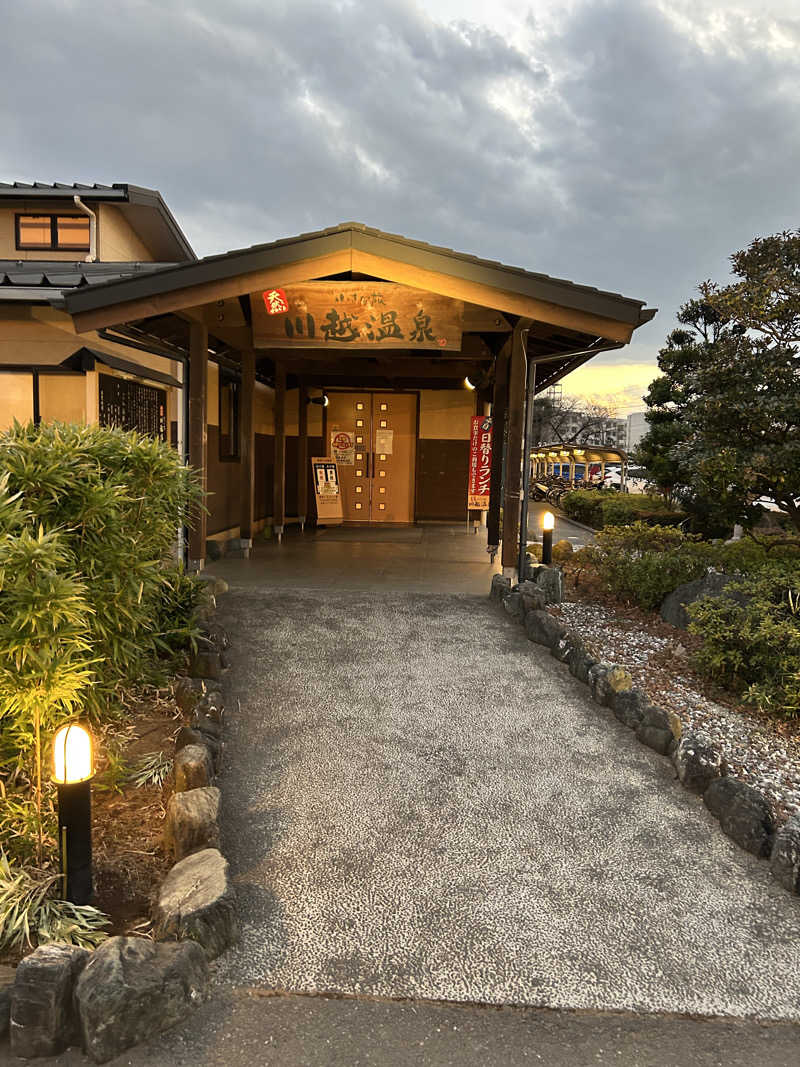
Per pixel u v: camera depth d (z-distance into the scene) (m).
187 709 4.03
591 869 2.87
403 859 2.90
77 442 3.42
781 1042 2.07
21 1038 1.93
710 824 3.22
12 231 10.43
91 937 2.27
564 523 18.50
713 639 4.73
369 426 12.92
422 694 4.47
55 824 2.70
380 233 5.59
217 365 8.92
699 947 2.45
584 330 5.76
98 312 5.76
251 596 6.24
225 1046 1.99
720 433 7.53
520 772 3.62
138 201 10.20
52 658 2.65
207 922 2.29
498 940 2.44
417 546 9.70
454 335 6.42
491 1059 1.98
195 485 4.31
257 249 5.63
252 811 3.21
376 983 2.23
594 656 5.30
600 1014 2.15
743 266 7.62
